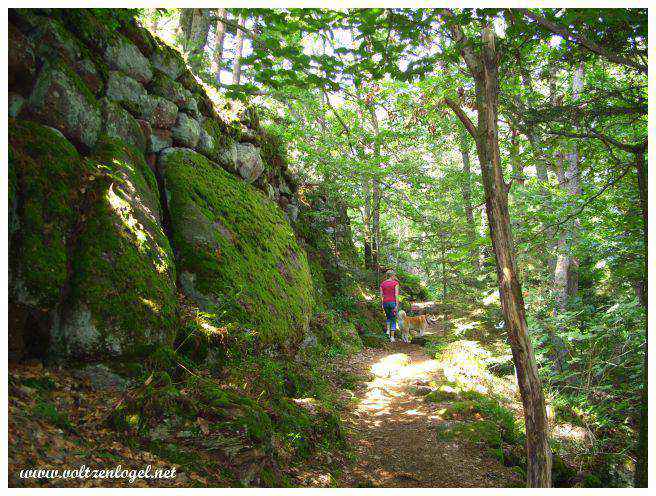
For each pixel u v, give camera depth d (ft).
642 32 12.28
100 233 12.79
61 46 14.56
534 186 32.12
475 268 36.35
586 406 22.03
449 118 36.73
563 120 16.60
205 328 15.35
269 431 12.07
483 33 13.38
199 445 10.57
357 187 41.47
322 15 12.02
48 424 9.30
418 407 20.39
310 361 22.66
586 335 22.53
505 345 28.19
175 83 21.02
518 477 14.61
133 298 12.72
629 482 17.30
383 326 38.52
